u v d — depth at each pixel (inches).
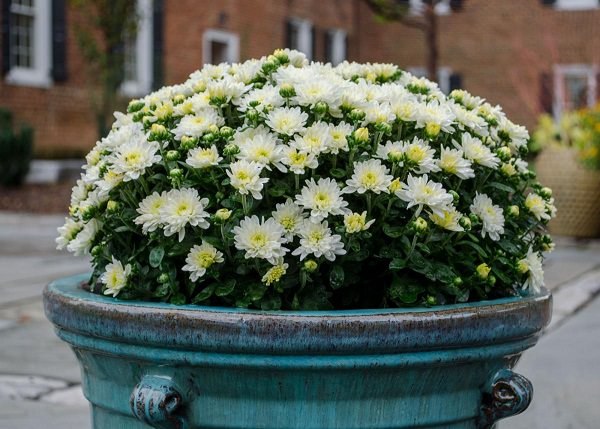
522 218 81.9
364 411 65.4
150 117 79.4
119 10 563.2
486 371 69.6
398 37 900.6
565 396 159.5
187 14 732.0
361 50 920.9
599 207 405.1
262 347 62.0
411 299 70.6
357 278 71.9
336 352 62.2
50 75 616.4
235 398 65.2
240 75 81.9
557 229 414.0
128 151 73.0
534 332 71.0
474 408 70.4
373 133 74.7
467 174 73.2
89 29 641.0
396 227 70.5
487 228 74.2
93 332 67.1
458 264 75.4
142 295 72.8
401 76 88.9
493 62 846.5
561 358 186.1
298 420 64.8
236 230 67.6
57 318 71.2
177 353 64.2
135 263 72.7
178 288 71.0
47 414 148.1
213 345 62.6
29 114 605.0
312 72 78.7
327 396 64.4
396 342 62.6
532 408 153.0
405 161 71.0
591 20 808.9
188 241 70.9
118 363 68.4
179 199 69.3
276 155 69.9
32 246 364.8
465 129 81.3
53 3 613.9
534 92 827.4
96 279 79.5
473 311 65.2
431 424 67.9
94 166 79.3
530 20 829.8
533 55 829.2
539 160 420.2
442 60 864.9
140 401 64.9
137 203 75.0
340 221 71.7
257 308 70.1
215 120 75.0
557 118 768.9
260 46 816.9
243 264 69.7
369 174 69.2
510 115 839.7
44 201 510.9
